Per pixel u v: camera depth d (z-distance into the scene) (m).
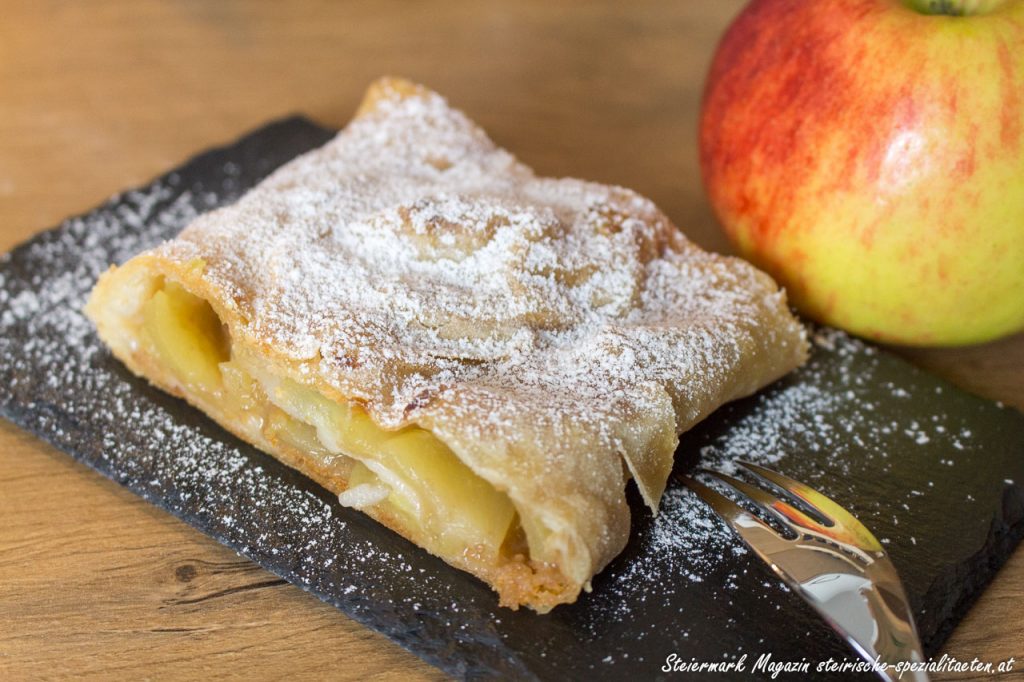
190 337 0.35
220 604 0.32
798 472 0.34
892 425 0.35
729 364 0.34
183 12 0.53
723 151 0.38
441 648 0.31
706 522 0.33
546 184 0.39
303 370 0.33
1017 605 0.32
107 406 0.36
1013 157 0.34
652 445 0.32
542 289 0.34
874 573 0.31
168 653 0.31
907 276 0.36
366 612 0.31
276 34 0.51
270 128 0.45
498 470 0.31
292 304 0.34
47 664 0.31
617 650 0.31
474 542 0.32
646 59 0.50
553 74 0.49
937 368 0.38
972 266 0.35
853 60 0.35
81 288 0.39
